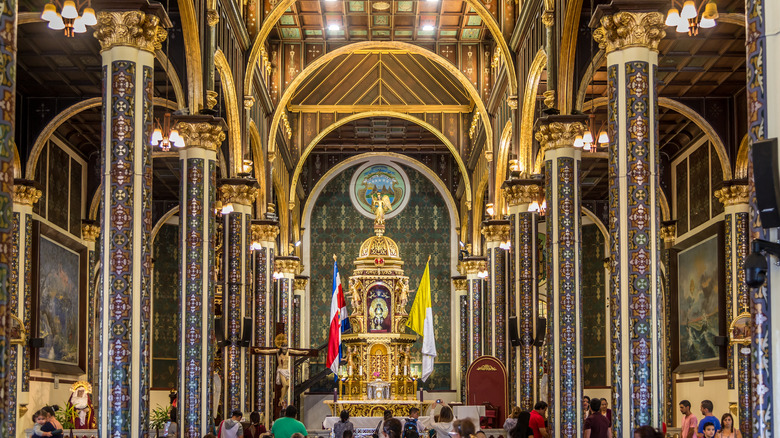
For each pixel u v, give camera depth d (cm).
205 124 1719
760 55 568
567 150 1686
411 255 4034
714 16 1180
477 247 3391
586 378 3731
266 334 2730
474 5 2380
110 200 1234
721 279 2394
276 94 2917
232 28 2130
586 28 1712
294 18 2811
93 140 2664
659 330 1221
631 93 1252
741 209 2202
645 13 1259
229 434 1578
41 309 2333
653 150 1250
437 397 3878
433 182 4069
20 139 2197
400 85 3375
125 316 1213
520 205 2155
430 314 3058
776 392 545
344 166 3981
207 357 1681
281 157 3222
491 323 2680
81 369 2673
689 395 2728
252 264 2697
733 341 2109
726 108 2312
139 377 1221
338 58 3294
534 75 2094
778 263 547
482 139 3084
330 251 4028
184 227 1705
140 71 1266
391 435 1298
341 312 2806
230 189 2186
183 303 1684
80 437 1875
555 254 1664
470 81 2892
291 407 1435
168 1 1698
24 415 2169
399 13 2809
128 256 1227
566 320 1639
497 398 2280
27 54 1986
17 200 2144
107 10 1256
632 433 1202
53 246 2452
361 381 3322
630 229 1235
